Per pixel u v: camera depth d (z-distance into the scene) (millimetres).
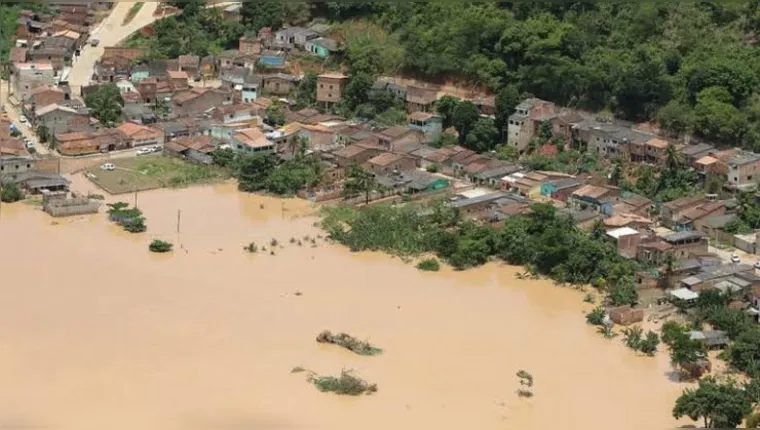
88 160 133250
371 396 76625
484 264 105062
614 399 77375
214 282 97812
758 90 133875
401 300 95188
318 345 84875
